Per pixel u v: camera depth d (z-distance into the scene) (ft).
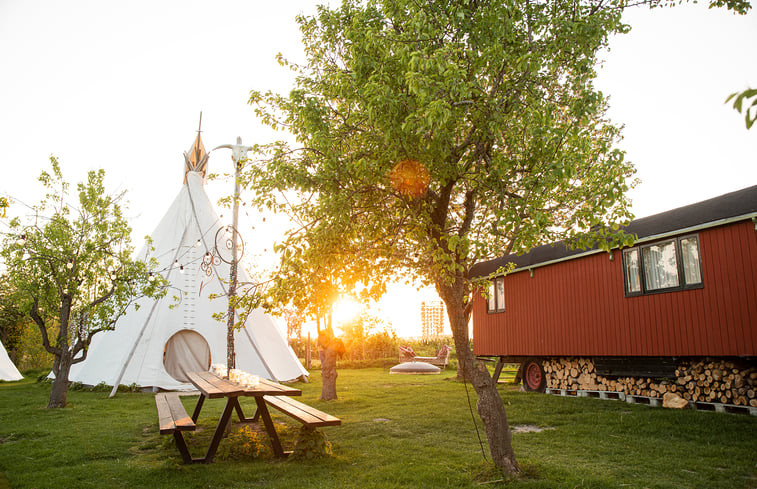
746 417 27.66
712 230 31.01
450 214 27.25
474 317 55.88
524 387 49.14
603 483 16.92
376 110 17.13
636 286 36.22
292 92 21.07
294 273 19.24
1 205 21.79
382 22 19.80
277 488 16.99
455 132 19.56
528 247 17.30
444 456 21.24
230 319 38.68
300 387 54.34
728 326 29.55
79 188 41.37
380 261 19.45
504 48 17.93
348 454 21.91
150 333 52.95
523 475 17.84
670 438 24.54
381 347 109.09
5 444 24.86
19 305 40.68
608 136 33.12
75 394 47.85
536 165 17.75
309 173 20.35
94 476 18.57
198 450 22.98
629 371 36.88
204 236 60.13
